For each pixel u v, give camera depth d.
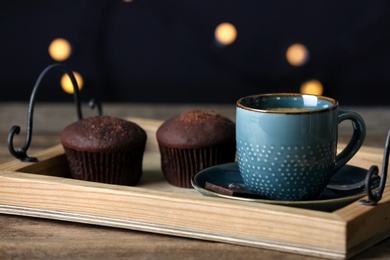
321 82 1.92
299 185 0.89
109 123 1.00
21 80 1.94
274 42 1.90
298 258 0.83
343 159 0.91
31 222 0.93
